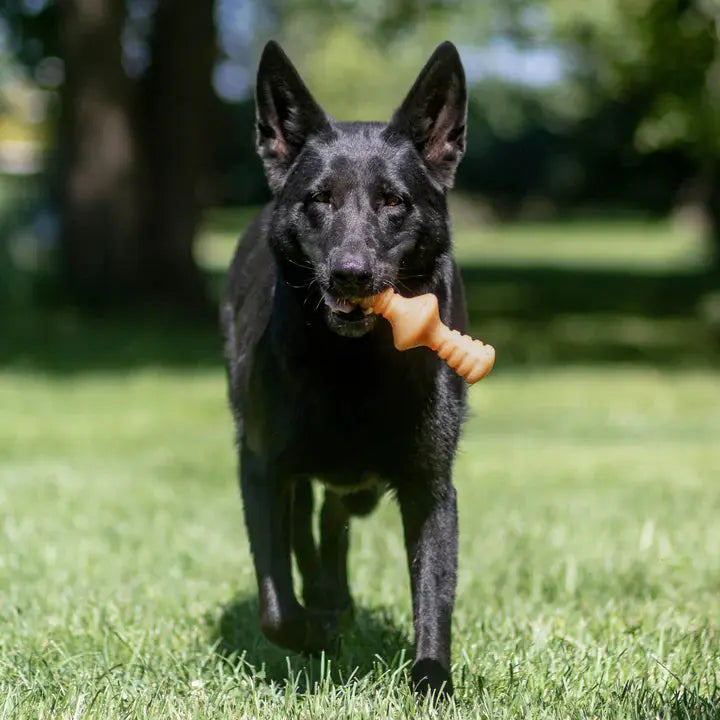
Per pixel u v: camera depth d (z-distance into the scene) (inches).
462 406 202.4
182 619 230.2
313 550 225.0
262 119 201.9
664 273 1706.4
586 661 196.9
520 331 1027.9
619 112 1967.3
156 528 318.7
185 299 922.1
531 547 294.7
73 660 199.9
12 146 2009.1
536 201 3235.7
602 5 917.2
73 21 887.1
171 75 920.3
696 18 794.8
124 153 898.7
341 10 1472.7
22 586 253.0
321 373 184.7
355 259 176.9
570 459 461.1
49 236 1067.9
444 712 169.8
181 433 526.9
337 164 190.2
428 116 197.9
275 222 196.9
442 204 199.6
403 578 264.5
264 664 199.6
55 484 384.5
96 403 609.9
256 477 194.5
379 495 217.2
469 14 1304.1
